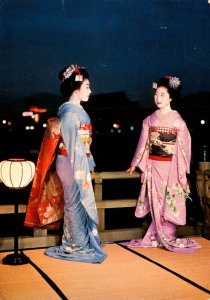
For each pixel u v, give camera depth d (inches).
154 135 245.8
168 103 243.8
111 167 1221.1
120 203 263.0
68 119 220.1
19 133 1603.1
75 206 224.2
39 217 235.1
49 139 225.9
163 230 246.4
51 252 229.9
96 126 1624.0
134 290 179.9
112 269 207.2
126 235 265.3
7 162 207.5
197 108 1280.8
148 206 253.9
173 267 210.5
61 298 171.0
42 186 230.8
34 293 176.1
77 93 227.1
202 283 188.5
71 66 226.8
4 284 185.9
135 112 1579.7
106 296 173.3
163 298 171.5
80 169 219.1
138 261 219.8
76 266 211.5
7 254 229.5
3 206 239.0
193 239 267.1
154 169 247.3
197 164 279.3
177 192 245.9
